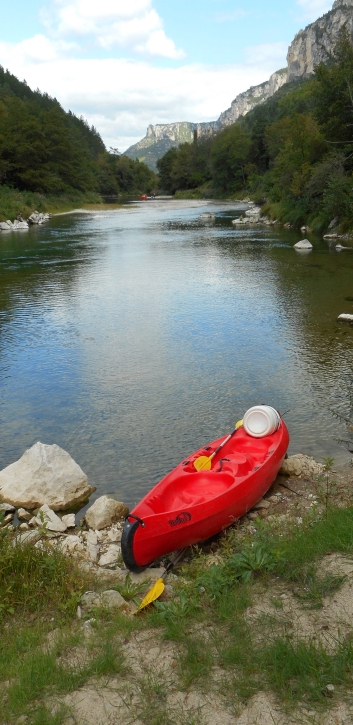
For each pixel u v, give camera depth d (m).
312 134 46.47
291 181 47.94
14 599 5.00
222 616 4.44
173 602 4.66
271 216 50.38
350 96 40.19
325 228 38.09
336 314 16.97
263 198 71.50
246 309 18.06
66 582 5.25
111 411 10.35
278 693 3.56
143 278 24.56
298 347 13.85
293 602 4.53
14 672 3.99
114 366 12.86
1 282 24.09
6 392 11.47
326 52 43.28
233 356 13.31
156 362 13.05
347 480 7.73
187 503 6.32
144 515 5.78
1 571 5.12
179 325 16.39
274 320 16.55
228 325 16.17
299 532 5.81
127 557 5.45
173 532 5.79
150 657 4.11
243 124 171.75
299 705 3.44
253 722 3.37
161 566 6.00
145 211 75.38
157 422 9.82
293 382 11.51
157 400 10.77
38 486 7.52
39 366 13.05
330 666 3.65
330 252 29.81
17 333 16.00
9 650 4.28
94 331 16.00
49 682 3.87
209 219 58.97
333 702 3.42
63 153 90.75
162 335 15.38
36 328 16.52
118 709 3.61
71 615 4.85
